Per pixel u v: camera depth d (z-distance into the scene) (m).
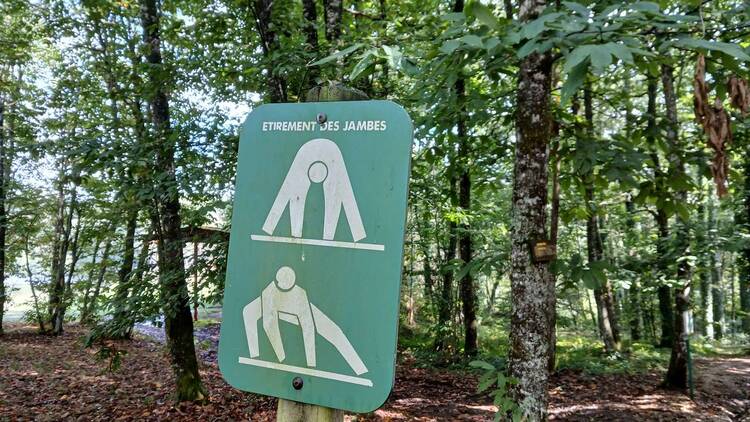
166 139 5.67
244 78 5.65
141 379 9.06
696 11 2.62
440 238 11.31
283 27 5.36
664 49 1.79
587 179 4.13
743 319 18.34
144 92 6.02
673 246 7.82
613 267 2.93
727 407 7.22
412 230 11.12
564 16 1.75
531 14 2.94
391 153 1.29
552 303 5.50
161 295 5.72
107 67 6.89
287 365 1.34
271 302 1.37
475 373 9.25
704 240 7.52
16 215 13.32
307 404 1.35
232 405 6.86
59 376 9.30
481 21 1.94
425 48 4.05
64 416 6.71
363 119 1.32
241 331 1.40
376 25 5.25
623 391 7.97
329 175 1.33
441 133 4.64
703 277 12.44
